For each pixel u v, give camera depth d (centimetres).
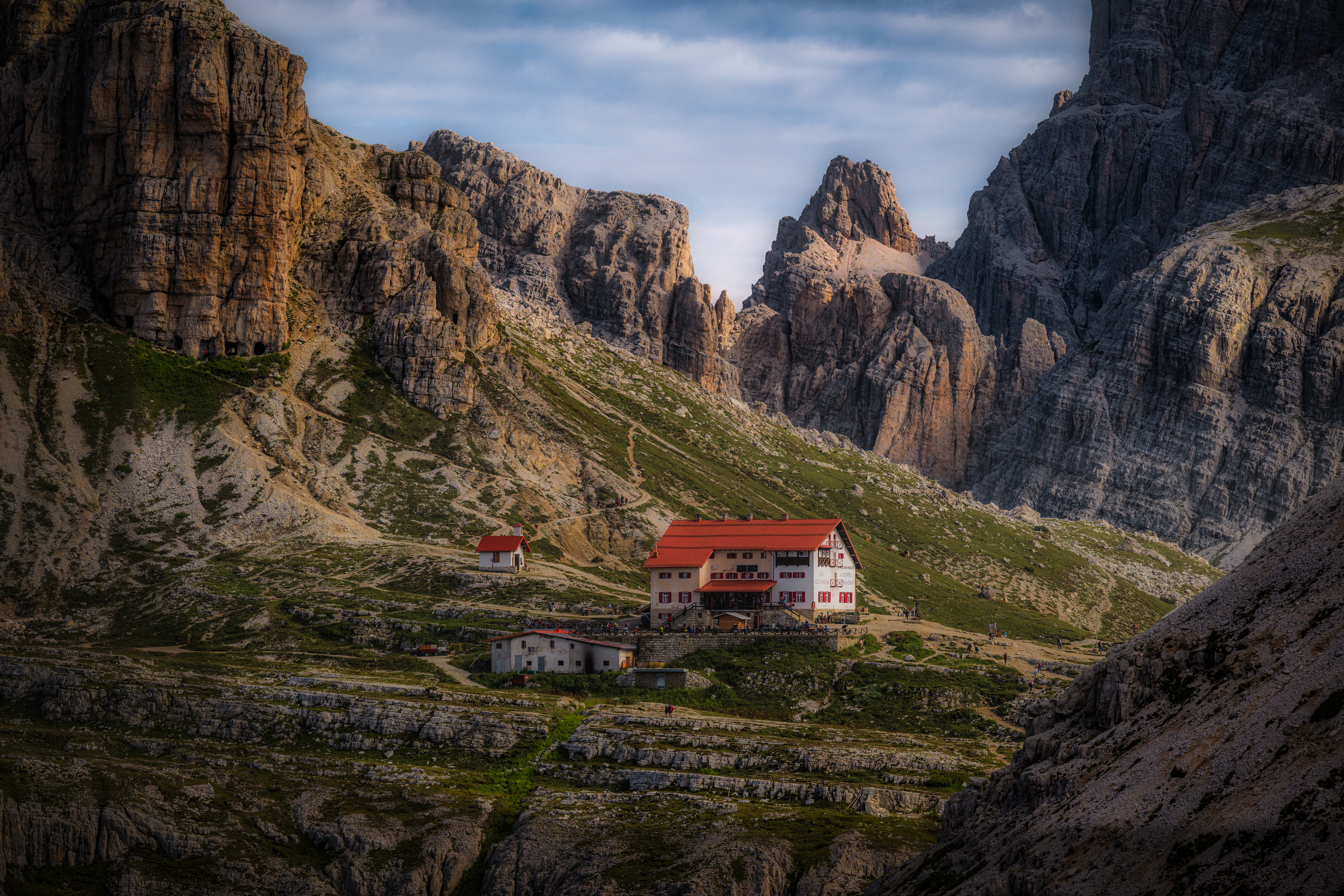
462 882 12719
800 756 14338
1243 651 9012
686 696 16800
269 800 13800
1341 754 7344
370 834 13012
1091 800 8844
